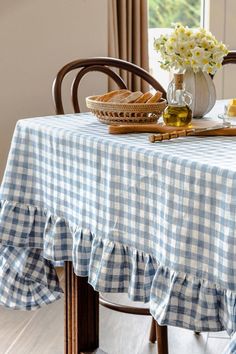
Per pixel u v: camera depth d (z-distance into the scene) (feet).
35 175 7.51
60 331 9.70
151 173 5.99
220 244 5.44
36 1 12.15
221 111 8.30
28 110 12.48
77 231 6.87
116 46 12.64
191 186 5.62
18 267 7.88
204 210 5.56
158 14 13.34
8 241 7.57
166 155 5.87
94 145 6.56
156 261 6.07
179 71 7.50
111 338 9.51
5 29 12.15
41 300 8.19
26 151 7.54
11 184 7.58
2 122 12.45
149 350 9.18
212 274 5.55
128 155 6.20
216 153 5.98
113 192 6.40
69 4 12.27
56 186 7.18
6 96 12.38
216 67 7.30
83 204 6.81
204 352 9.12
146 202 6.10
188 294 5.67
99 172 6.55
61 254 7.18
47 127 7.25
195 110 7.56
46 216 7.41
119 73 12.59
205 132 6.75
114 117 7.25
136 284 6.26
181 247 5.72
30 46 12.27
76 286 7.69
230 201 5.31
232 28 12.91
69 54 12.43
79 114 8.14
